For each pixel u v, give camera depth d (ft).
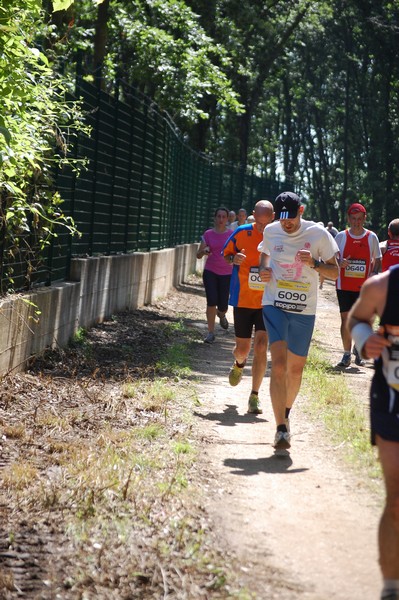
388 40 178.50
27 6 24.93
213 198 106.83
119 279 50.42
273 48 135.54
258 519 17.90
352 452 23.04
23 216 30.66
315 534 17.13
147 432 24.26
